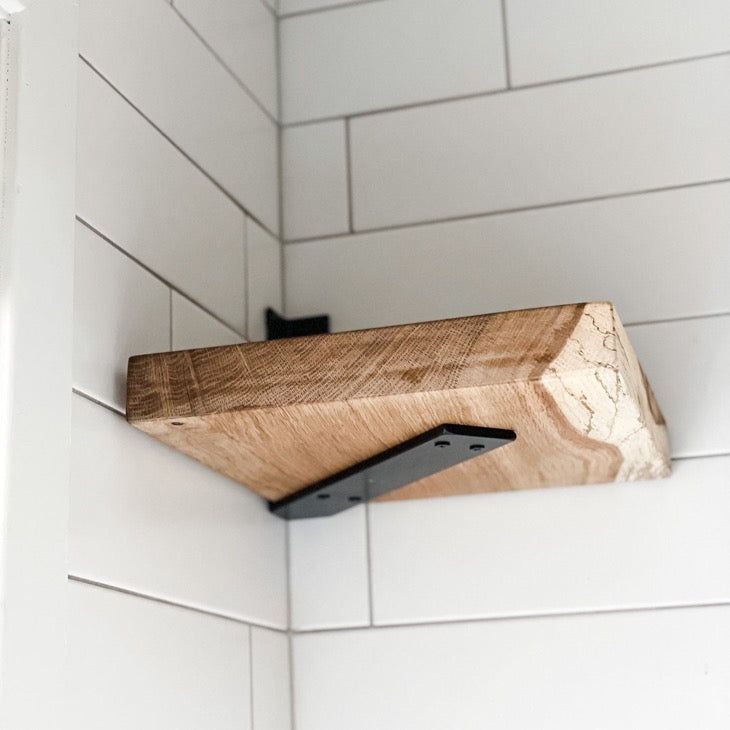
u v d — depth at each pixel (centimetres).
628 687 97
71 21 77
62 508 68
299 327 113
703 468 100
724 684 95
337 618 105
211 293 97
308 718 103
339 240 115
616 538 100
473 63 116
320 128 119
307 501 100
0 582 62
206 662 87
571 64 113
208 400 75
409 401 72
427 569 104
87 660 70
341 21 121
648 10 112
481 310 109
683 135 108
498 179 112
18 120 70
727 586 97
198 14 101
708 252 105
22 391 66
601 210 109
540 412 75
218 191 101
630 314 105
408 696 101
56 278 71
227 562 93
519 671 99
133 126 86
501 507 104
